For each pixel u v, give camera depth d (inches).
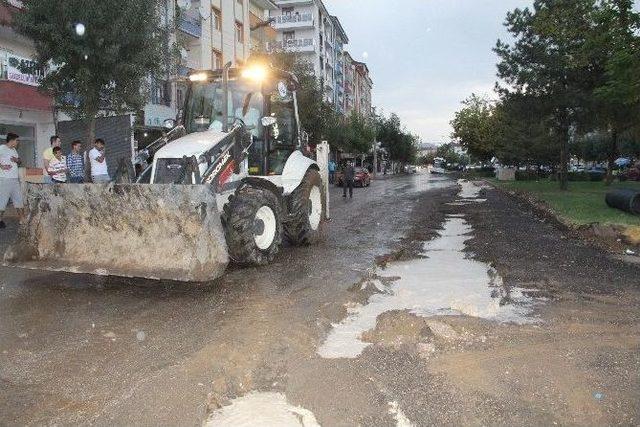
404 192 1024.2
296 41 2237.9
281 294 236.2
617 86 455.8
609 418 128.9
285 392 142.2
